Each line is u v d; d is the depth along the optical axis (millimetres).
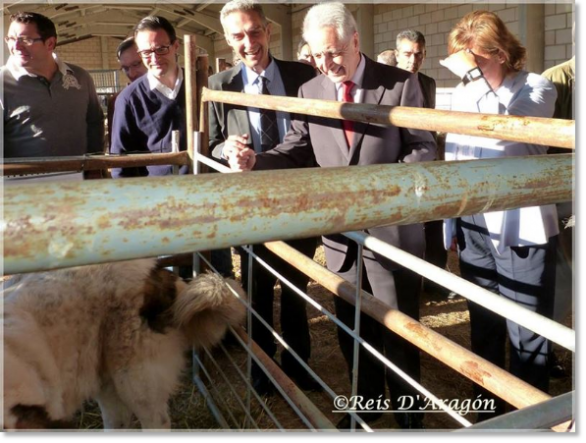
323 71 2240
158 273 2438
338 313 2500
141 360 2287
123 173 3191
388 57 4766
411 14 8648
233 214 549
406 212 631
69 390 2141
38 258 491
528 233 2100
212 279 2348
